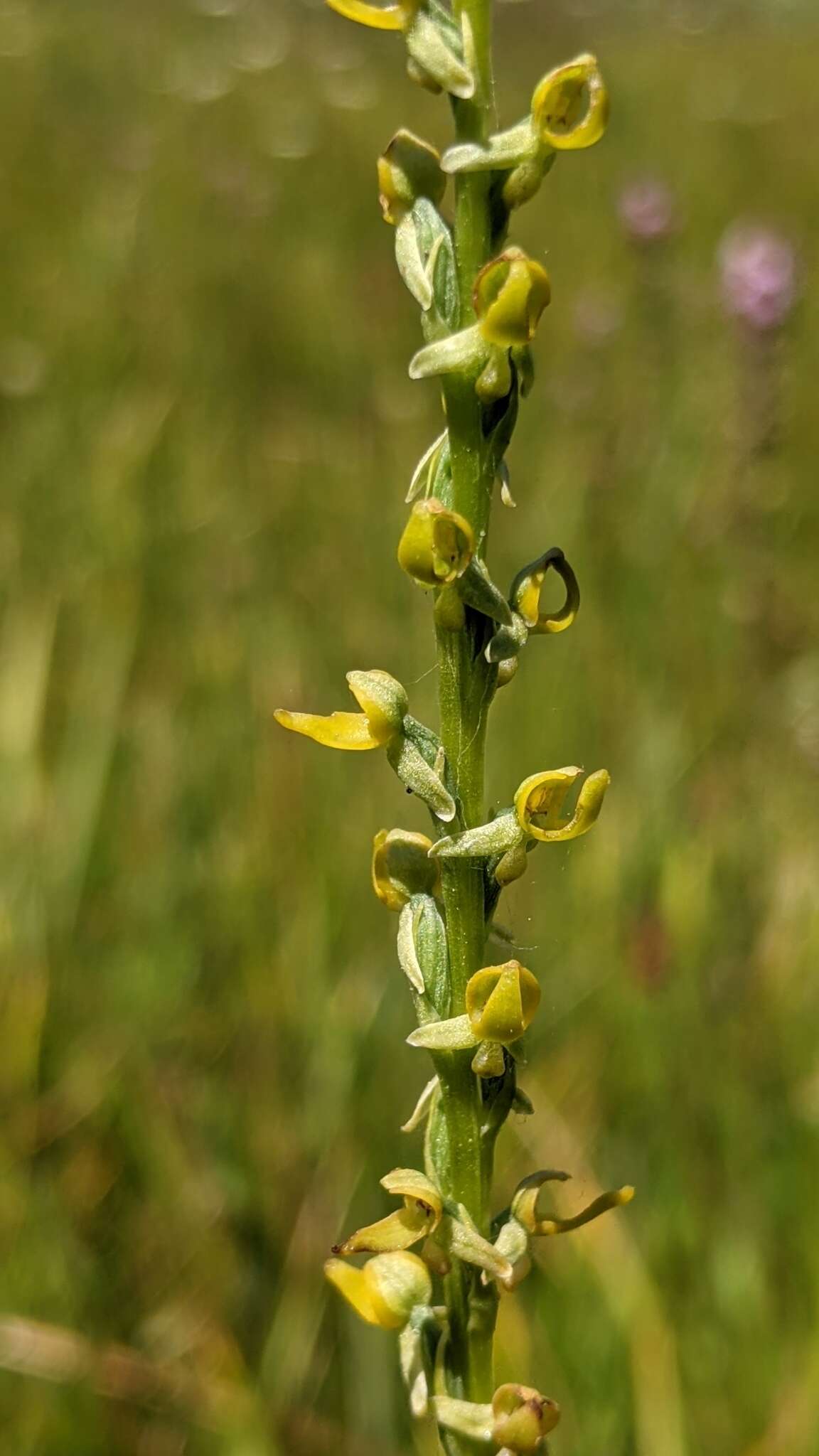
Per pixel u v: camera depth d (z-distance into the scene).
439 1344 2.07
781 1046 4.56
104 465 7.39
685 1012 4.62
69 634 6.05
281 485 7.53
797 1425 3.55
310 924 4.89
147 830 5.30
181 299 9.72
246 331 9.33
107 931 4.95
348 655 6.14
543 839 2.00
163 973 4.79
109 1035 4.64
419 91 14.92
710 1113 4.41
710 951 4.89
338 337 9.40
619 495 7.30
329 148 12.75
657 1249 4.07
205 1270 4.14
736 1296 3.91
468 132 1.93
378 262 10.67
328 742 2.03
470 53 1.91
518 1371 3.67
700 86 14.60
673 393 8.09
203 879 5.07
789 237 8.76
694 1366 3.80
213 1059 4.59
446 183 2.09
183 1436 3.75
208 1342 3.97
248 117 13.48
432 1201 2.00
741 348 6.87
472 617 2.00
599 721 5.89
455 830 2.01
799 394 8.17
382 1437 3.76
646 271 8.55
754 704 6.22
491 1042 1.97
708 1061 4.53
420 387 8.75
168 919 4.95
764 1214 4.18
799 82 14.73
